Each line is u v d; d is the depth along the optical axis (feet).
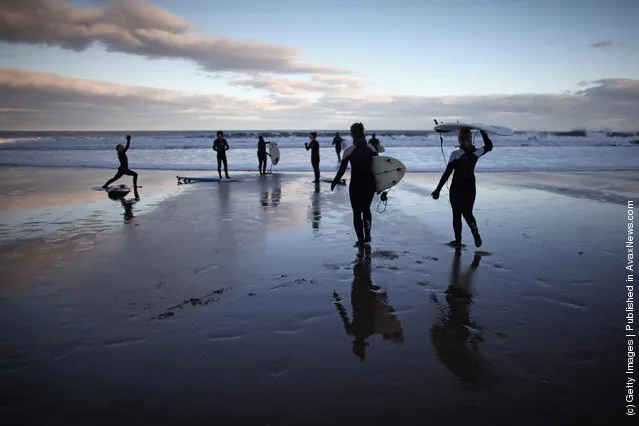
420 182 45.55
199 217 26.45
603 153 86.89
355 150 18.66
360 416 7.54
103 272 15.85
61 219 25.89
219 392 8.31
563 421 7.35
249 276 15.39
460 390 8.32
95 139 152.46
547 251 18.58
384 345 10.23
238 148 108.88
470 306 12.59
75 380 8.77
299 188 40.86
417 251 18.65
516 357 9.59
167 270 16.08
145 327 11.25
